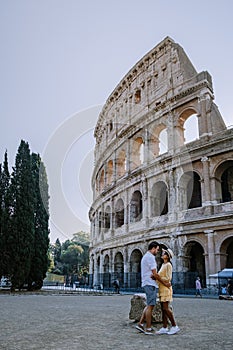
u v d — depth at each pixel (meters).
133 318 14.70
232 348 9.23
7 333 11.56
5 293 40.47
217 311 20.02
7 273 44.94
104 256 56.62
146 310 11.91
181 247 42.88
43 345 9.49
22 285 48.66
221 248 39.62
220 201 42.19
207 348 9.23
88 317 16.45
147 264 12.24
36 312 18.83
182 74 49.88
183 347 9.35
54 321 14.86
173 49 52.41
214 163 42.88
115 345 9.58
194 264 47.88
